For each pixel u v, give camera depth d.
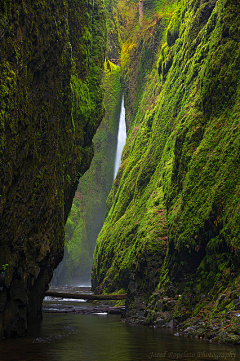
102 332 15.23
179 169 21.14
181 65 32.88
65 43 18.47
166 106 33.28
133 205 34.47
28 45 14.14
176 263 18.44
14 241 13.31
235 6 19.64
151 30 47.28
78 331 15.59
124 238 32.66
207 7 29.83
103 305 30.34
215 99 19.31
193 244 17.19
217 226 16.08
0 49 11.62
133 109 49.09
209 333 12.79
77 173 23.50
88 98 24.20
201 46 29.09
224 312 13.24
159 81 40.81
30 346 11.46
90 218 74.50
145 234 23.00
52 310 27.11
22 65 13.34
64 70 18.69
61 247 19.19
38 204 15.22
